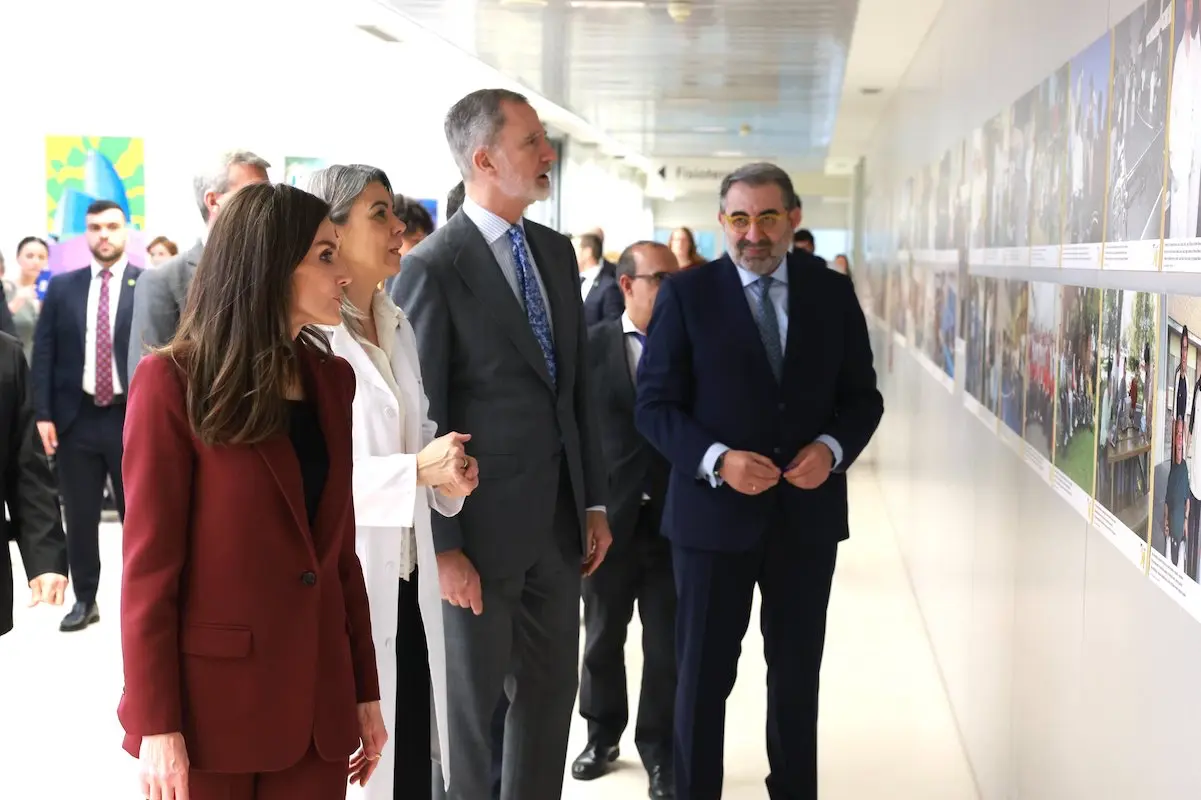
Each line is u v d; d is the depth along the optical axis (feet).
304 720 6.55
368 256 8.49
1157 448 6.46
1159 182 6.45
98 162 29.53
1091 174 8.21
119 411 19.30
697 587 10.53
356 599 7.25
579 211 55.93
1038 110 10.46
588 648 13.21
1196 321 5.73
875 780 13.50
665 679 12.72
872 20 22.16
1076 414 8.61
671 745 12.76
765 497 10.41
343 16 29.30
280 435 6.48
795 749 10.70
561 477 9.93
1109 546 7.56
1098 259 7.93
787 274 10.70
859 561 24.75
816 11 21.71
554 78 31.81
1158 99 6.49
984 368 13.66
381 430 8.54
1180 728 6.04
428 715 9.11
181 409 6.32
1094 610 7.98
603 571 12.90
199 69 30.07
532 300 9.75
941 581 17.61
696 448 10.23
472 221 9.61
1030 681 10.31
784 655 10.67
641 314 12.57
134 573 6.23
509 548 9.43
